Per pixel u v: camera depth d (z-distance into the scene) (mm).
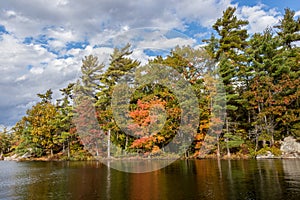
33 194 7434
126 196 6629
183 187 7516
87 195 6938
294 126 17672
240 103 19047
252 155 17484
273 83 19141
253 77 19781
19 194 7492
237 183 7879
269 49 19250
